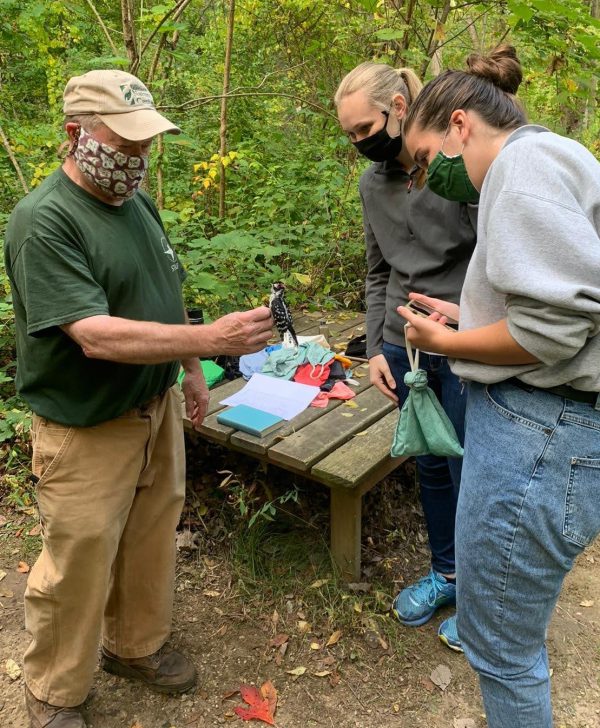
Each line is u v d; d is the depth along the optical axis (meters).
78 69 5.24
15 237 1.52
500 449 1.33
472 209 1.82
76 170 1.58
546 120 7.12
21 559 2.69
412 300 1.82
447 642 2.26
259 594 2.48
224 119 4.74
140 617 2.05
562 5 3.68
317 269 4.42
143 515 1.98
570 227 1.13
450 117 1.38
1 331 3.63
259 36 6.67
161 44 4.32
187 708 2.07
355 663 2.21
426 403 1.77
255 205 4.71
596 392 1.27
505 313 1.32
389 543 2.80
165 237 1.89
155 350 1.47
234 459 3.11
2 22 4.89
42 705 1.91
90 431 1.70
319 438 2.50
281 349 3.13
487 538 1.37
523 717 1.49
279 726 2.01
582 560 2.75
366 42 5.75
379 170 2.08
